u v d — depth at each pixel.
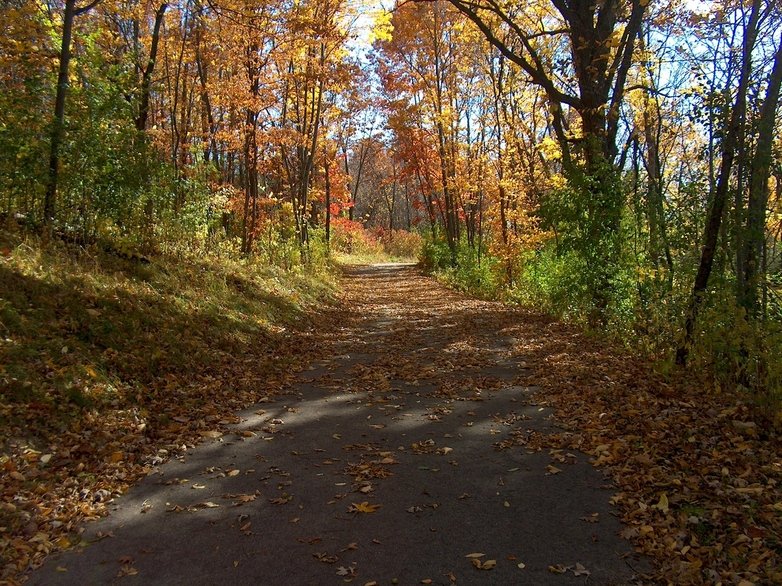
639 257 11.19
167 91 19.81
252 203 18.98
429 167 31.50
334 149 31.61
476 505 4.43
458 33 23.80
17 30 10.80
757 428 5.44
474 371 9.04
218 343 9.26
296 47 17.50
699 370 7.35
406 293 23.05
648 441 5.37
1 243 7.92
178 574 3.56
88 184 9.64
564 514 4.23
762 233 7.59
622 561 3.60
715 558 3.53
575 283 12.69
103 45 14.31
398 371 9.20
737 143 7.84
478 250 25.86
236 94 17.48
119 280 9.08
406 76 28.05
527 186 20.23
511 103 21.83
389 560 3.69
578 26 12.18
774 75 7.44
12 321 6.30
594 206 11.79
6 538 3.78
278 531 4.09
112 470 5.02
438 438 6.01
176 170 13.66
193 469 5.24
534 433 6.03
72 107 9.62
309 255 23.47
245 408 7.16
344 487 4.82
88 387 6.10
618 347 9.94
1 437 4.77
